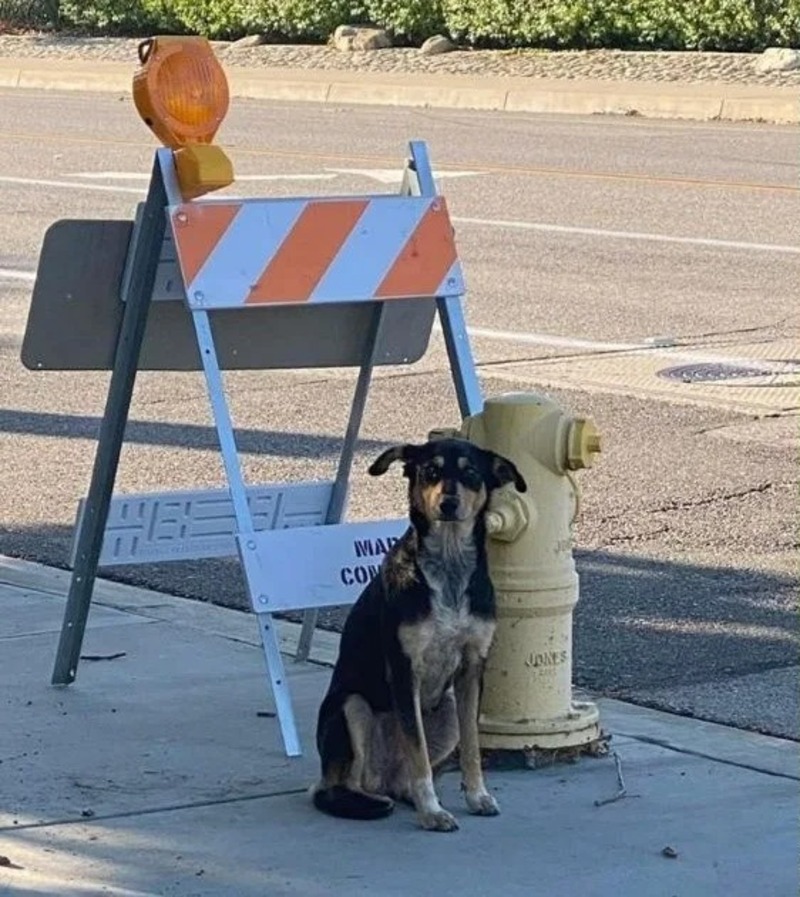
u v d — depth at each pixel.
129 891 4.88
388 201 6.31
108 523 6.53
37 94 30.52
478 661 5.39
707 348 12.32
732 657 6.95
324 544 6.05
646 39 29.66
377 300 6.34
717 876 4.98
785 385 11.31
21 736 6.07
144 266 6.18
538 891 4.88
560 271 14.92
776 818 5.38
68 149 22.84
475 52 31.09
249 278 6.07
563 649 5.82
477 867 5.05
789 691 6.57
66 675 6.57
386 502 9.07
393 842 5.23
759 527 8.62
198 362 6.59
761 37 28.59
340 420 10.69
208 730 6.16
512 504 5.66
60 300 6.32
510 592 5.73
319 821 5.39
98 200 18.59
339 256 6.21
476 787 5.45
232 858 5.11
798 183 19.00
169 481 9.45
